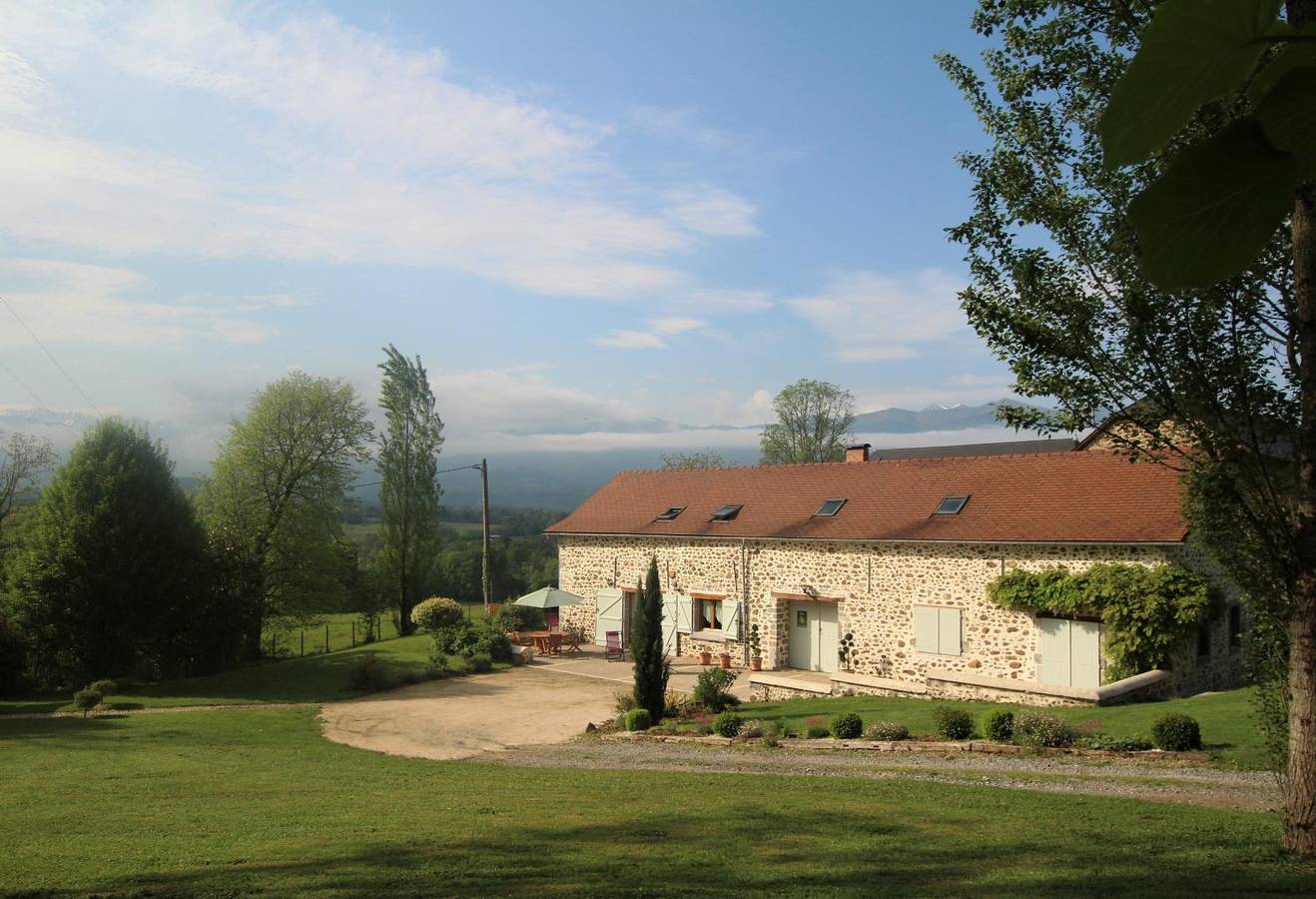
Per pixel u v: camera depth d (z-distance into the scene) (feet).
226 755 48.47
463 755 52.80
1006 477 74.49
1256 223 3.17
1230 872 21.44
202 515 107.96
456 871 22.41
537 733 60.03
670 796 34.94
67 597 81.05
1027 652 64.44
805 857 24.09
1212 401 22.80
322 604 116.37
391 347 131.03
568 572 104.73
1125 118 2.98
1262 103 2.95
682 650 91.81
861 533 76.02
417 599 131.03
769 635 83.82
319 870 22.58
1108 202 23.12
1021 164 24.76
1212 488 23.29
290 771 43.19
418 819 30.17
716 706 64.34
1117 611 58.08
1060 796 33.42
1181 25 2.67
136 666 88.48
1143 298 22.36
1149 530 59.06
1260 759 37.83
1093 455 72.08
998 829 27.61
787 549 82.43
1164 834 26.22
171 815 31.22
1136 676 55.88
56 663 84.12
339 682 81.92
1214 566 60.03
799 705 63.82
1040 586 62.85
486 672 87.45
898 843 25.85
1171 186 3.15
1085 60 24.04
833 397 155.53
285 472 115.14
